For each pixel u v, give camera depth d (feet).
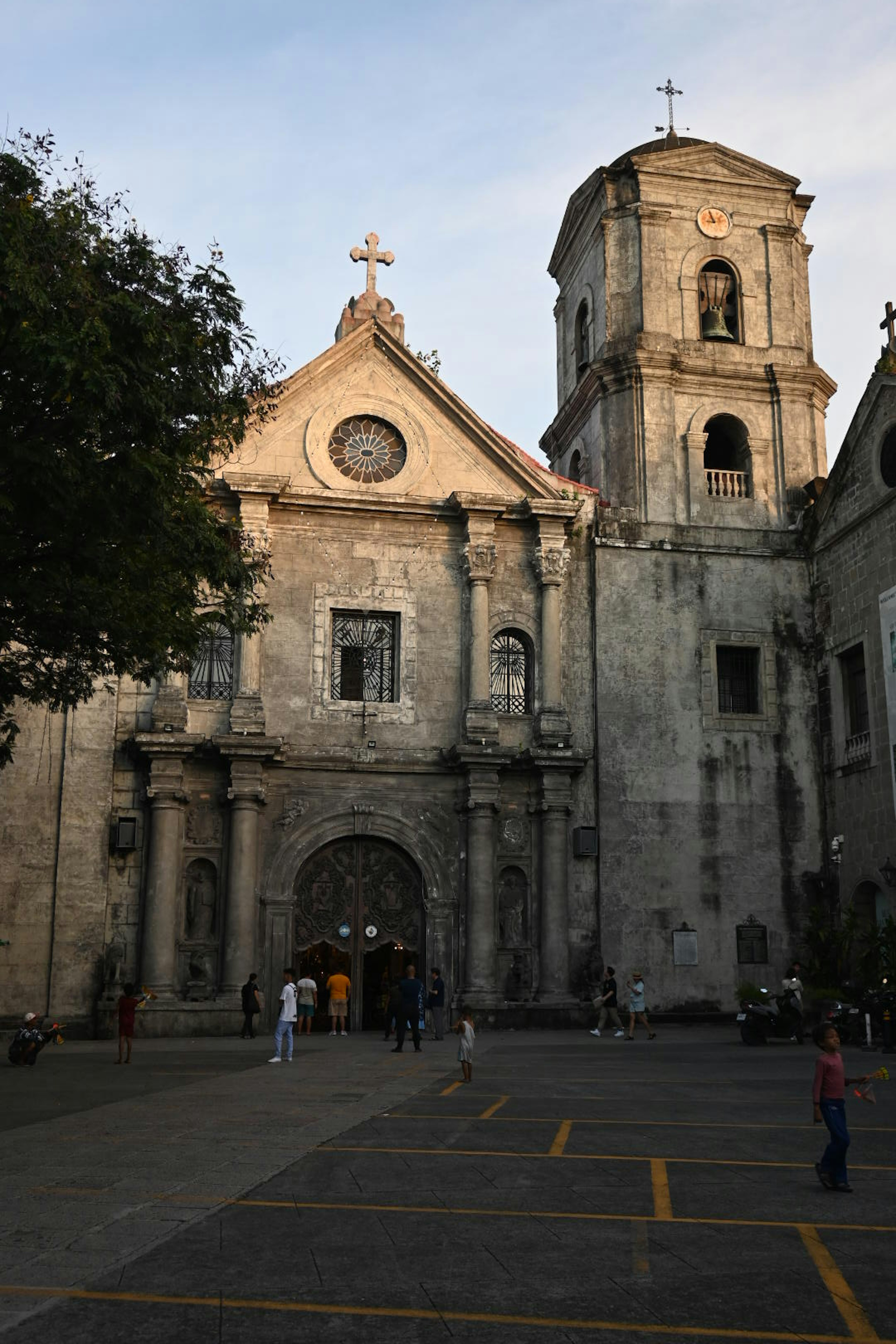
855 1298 23.54
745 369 113.09
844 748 103.55
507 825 101.50
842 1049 80.43
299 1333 21.15
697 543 108.78
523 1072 65.36
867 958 90.27
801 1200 32.45
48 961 91.81
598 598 106.52
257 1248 26.89
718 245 116.16
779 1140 42.88
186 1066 70.23
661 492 109.60
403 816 99.60
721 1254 26.84
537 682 103.71
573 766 100.78
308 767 98.27
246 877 94.27
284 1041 73.10
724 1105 52.13
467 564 103.91
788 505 111.65
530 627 105.09
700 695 106.11
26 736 94.94
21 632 57.36
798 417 113.60
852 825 100.99
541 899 99.60
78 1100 53.72
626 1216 30.48
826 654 106.93
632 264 114.52
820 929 99.91
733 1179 35.40
